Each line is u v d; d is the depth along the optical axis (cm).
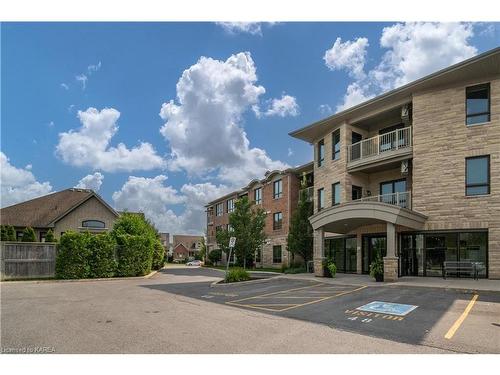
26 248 2027
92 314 969
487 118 1758
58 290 1557
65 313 984
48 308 1069
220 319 897
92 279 2097
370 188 2400
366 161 2180
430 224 1845
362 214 1839
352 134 2380
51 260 2091
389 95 2034
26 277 2016
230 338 709
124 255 2284
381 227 2106
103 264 2178
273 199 3666
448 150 1830
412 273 1923
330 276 2002
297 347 647
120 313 985
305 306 1080
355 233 2322
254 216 3362
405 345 657
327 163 2538
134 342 681
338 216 1969
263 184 3884
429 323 827
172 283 1912
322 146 2689
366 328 787
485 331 750
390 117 2253
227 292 1466
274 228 3625
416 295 1243
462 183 1775
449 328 777
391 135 2256
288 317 918
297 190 3441
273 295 1344
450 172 1814
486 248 1702
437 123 1875
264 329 784
